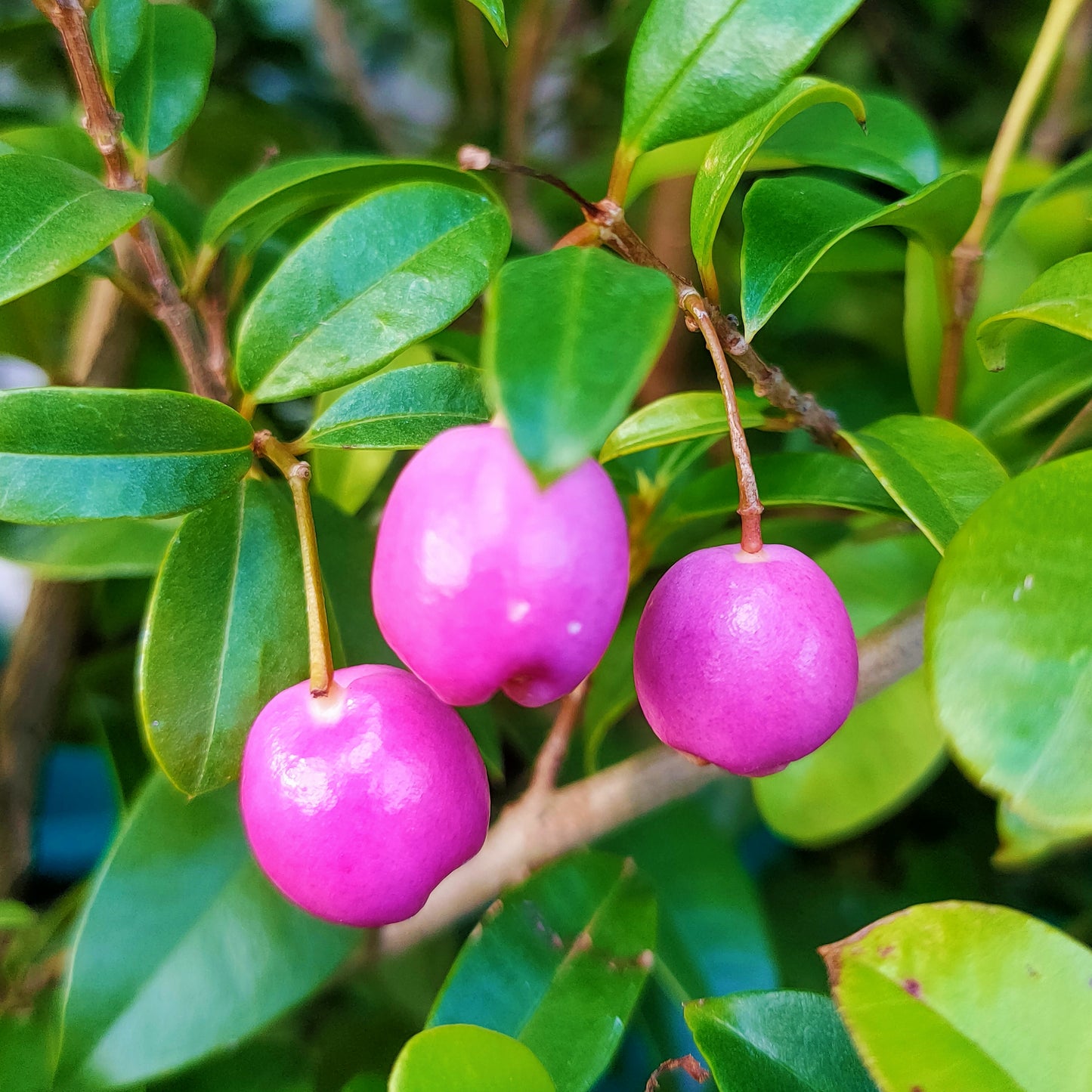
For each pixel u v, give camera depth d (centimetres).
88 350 16
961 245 13
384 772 8
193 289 11
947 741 8
